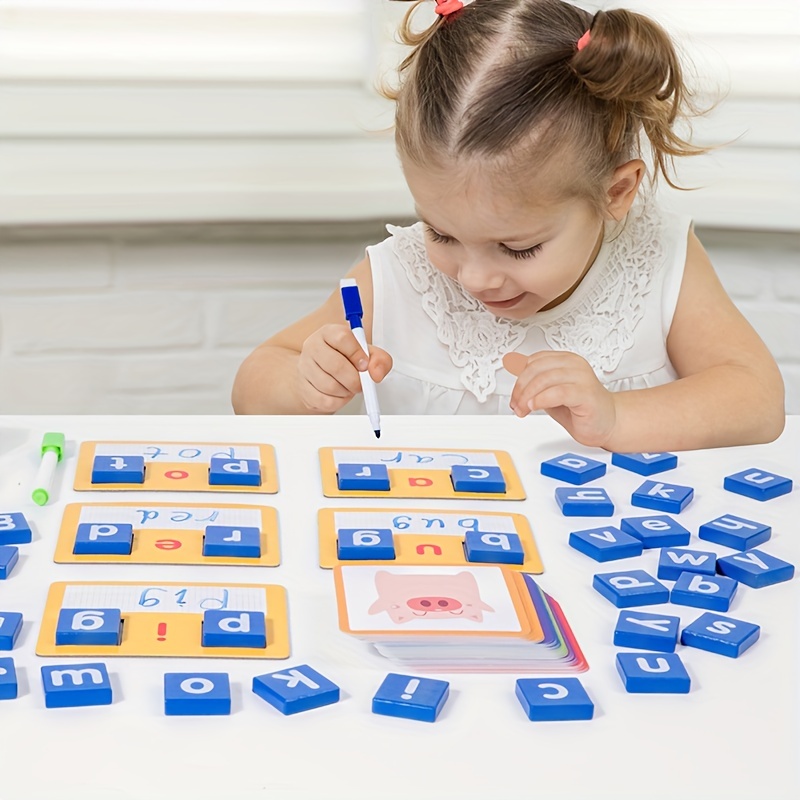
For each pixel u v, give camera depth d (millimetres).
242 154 1309
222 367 1386
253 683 452
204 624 488
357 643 490
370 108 1314
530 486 663
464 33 831
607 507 625
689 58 1265
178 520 592
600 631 511
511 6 849
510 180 775
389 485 646
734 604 536
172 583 531
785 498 657
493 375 992
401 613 513
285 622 504
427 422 750
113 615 490
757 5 1319
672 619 509
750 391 868
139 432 710
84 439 695
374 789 400
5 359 1341
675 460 696
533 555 578
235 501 624
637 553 582
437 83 806
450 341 999
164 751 414
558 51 817
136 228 1315
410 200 1335
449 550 575
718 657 490
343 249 1364
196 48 1291
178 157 1296
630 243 1003
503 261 822
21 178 1271
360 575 544
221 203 1307
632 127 874
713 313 993
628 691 463
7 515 580
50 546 561
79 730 423
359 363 774
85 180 1283
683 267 1006
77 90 1275
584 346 989
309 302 1377
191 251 1339
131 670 463
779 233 1380
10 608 503
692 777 412
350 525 596
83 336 1348
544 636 499
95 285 1331
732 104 1330
